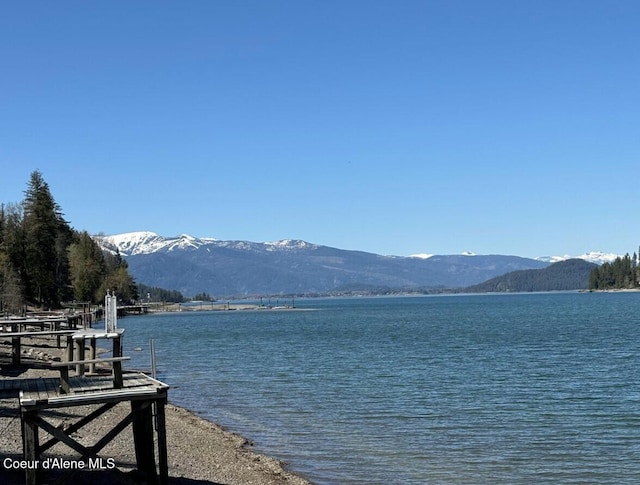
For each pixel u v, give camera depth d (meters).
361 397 34.19
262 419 28.47
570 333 81.56
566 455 22.38
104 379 17.25
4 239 100.12
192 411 30.44
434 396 34.38
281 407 31.41
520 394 34.84
